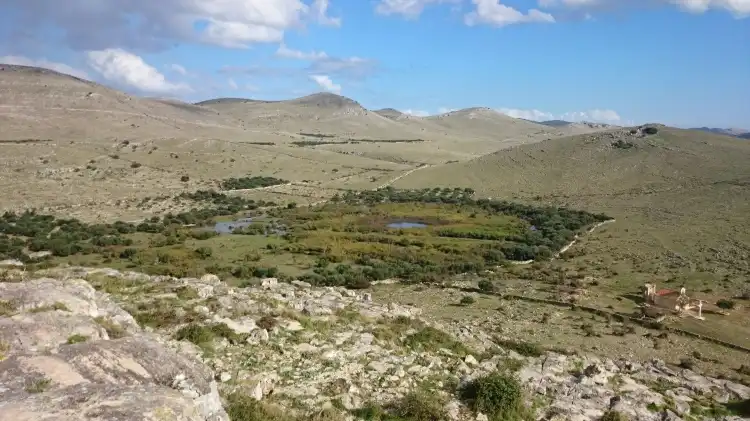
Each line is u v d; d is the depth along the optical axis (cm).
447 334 2869
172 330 2081
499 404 1886
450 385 2059
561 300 5356
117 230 8831
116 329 1662
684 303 5028
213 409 1221
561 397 2175
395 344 2458
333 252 7519
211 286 2997
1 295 1684
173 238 8156
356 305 3086
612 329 4488
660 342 4162
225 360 1888
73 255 7000
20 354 1142
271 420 1479
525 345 3431
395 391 1900
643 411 2162
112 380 1096
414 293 5644
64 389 985
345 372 1988
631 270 6694
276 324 2323
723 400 2559
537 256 7550
